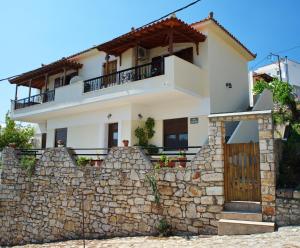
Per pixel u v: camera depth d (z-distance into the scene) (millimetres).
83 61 18750
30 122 22406
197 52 14438
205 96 13875
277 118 13984
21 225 13547
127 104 15055
